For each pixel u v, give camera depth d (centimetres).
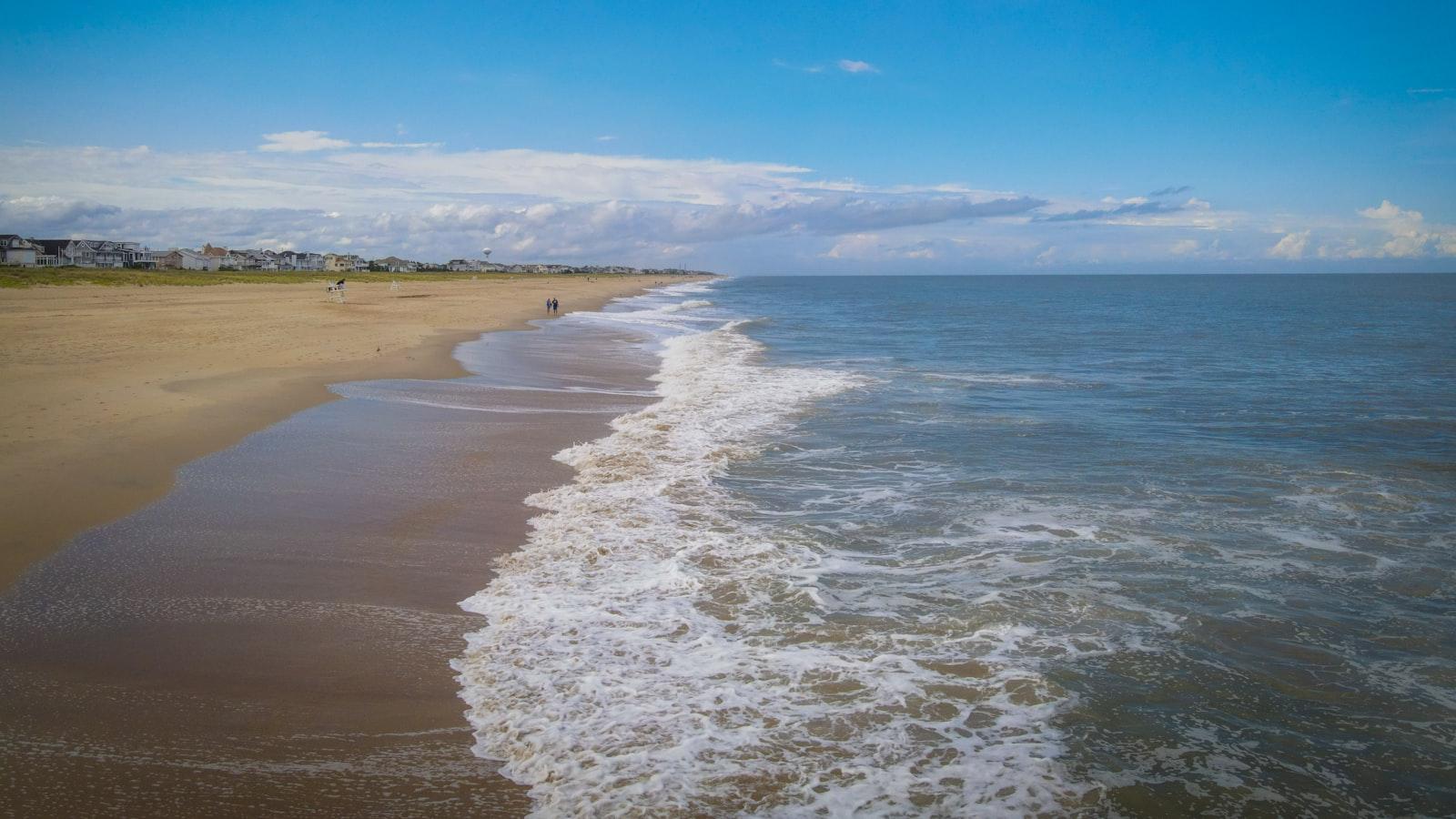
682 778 505
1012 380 2427
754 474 1262
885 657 670
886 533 985
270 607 743
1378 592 826
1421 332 4519
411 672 631
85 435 1311
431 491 1125
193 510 1003
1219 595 810
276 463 1234
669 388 2227
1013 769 524
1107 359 3114
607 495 1127
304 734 545
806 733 557
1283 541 973
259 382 1933
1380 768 539
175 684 603
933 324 5406
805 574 848
